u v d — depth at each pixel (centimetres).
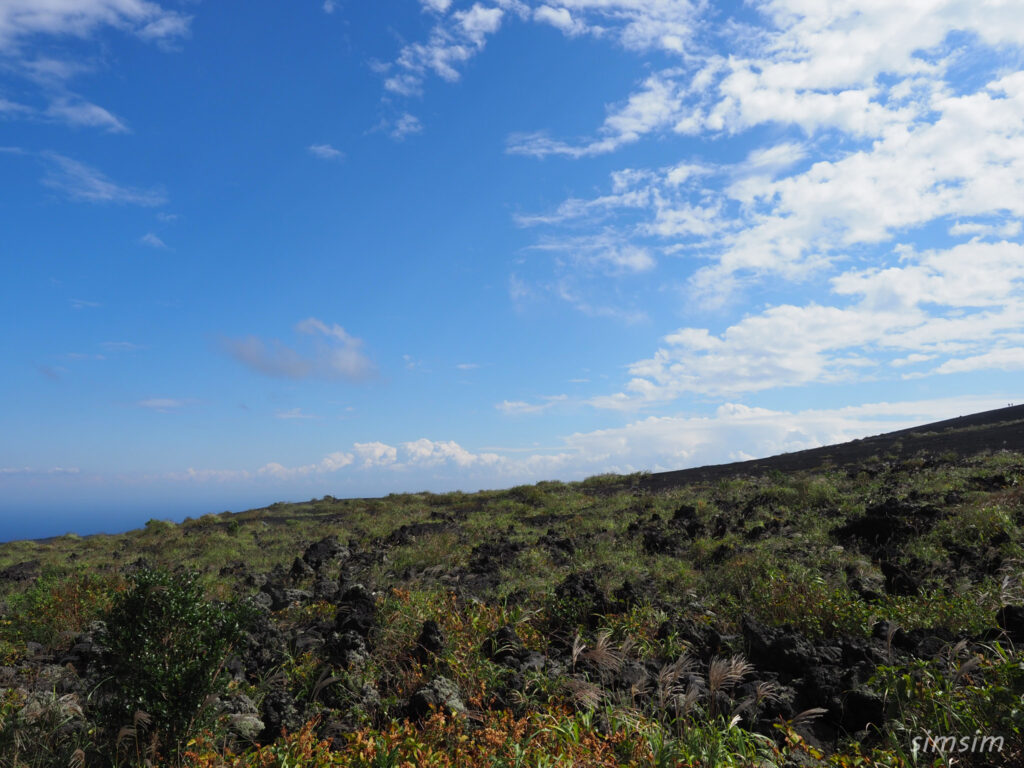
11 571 1981
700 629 688
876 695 468
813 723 482
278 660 687
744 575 973
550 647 693
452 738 457
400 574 1352
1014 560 877
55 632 840
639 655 636
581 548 1433
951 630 623
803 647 573
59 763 447
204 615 490
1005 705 397
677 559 1228
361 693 567
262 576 1367
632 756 411
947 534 1112
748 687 512
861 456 2798
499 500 3095
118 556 2286
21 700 544
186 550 2272
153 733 442
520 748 420
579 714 464
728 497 2055
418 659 647
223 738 477
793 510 1647
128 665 473
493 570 1300
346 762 422
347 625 738
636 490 2852
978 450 2308
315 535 2456
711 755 395
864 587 841
